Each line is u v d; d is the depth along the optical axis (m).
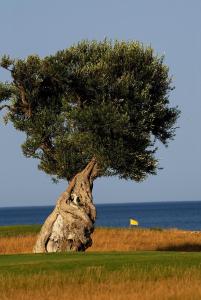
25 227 120.75
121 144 75.06
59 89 82.19
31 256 64.69
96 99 77.69
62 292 44.53
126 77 76.81
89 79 77.12
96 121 75.12
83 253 67.25
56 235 77.88
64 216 77.88
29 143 80.56
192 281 46.38
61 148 80.12
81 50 82.19
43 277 48.62
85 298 42.41
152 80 79.88
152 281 47.50
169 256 60.12
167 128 82.50
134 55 79.12
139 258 58.66
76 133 76.44
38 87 80.81
